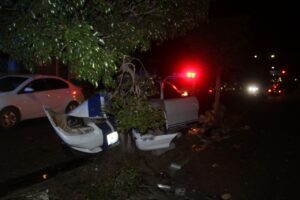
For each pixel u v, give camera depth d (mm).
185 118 10164
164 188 6492
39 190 6031
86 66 3607
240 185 6938
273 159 8852
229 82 26375
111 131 7598
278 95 31906
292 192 6688
